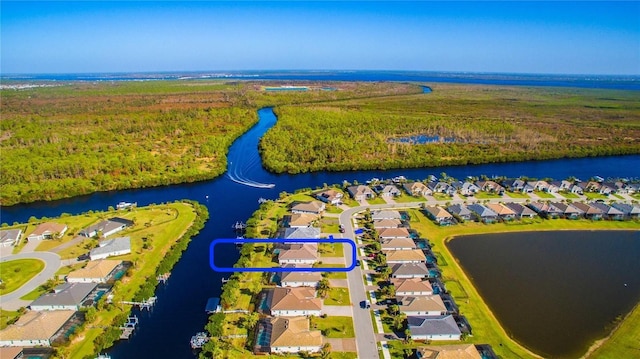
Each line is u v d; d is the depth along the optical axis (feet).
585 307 292.61
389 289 300.81
